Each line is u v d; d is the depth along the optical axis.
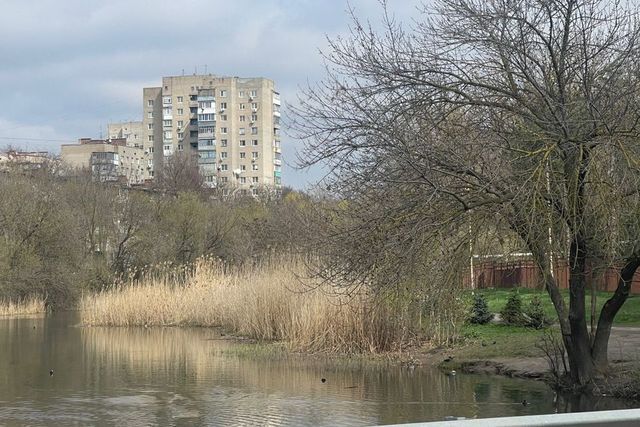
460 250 12.55
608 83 11.96
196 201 55.78
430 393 14.30
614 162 11.75
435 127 12.66
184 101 99.62
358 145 12.98
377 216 12.67
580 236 12.48
